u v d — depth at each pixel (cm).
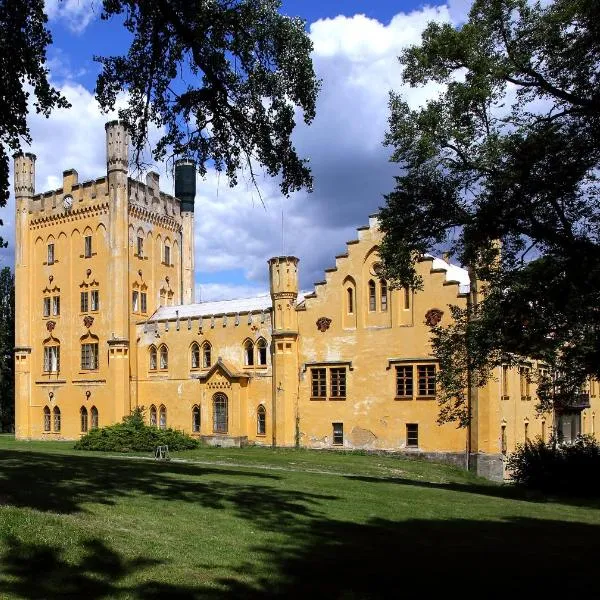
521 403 4588
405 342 4500
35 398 6494
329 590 1086
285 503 1914
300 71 1766
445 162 2200
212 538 1383
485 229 2069
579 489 3009
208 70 1708
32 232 6650
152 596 997
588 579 1249
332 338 4838
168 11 1568
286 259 5019
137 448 4619
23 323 6556
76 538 1220
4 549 1122
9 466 2323
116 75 1716
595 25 1717
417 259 2592
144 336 5994
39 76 1681
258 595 1040
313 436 4834
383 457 4444
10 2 1562
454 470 4081
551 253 2081
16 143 1702
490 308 2588
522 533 1761
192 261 7094
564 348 2552
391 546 1456
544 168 1880
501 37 2006
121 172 6053
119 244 6000
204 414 5475
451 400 4228
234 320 5416
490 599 1087
